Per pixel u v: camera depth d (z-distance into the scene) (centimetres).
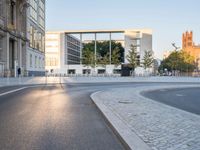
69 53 11794
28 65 6769
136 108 1145
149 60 9500
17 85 3170
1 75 5075
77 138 679
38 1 7888
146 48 10588
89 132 749
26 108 1204
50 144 619
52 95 1859
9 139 661
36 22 7662
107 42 11675
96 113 1085
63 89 2481
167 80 5081
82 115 1034
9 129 772
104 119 950
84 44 12175
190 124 802
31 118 952
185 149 546
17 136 691
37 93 2014
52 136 696
